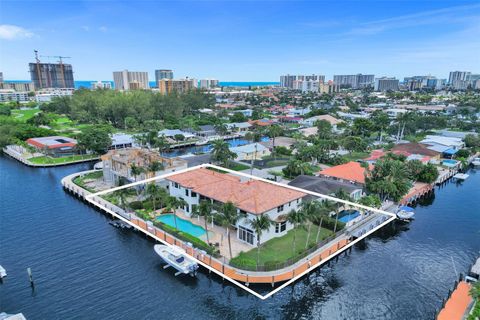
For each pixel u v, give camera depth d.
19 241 54.62
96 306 39.31
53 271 46.12
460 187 86.12
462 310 37.78
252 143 126.38
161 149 118.62
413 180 80.19
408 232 59.62
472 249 53.69
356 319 38.19
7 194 77.62
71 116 199.00
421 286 43.91
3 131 130.00
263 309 39.66
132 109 184.12
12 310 38.44
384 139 145.38
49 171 97.88
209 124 178.88
